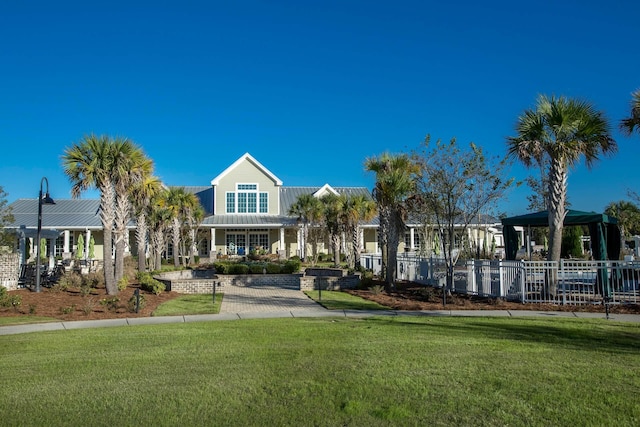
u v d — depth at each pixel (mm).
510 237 20484
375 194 21203
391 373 7496
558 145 15875
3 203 20391
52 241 36156
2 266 20641
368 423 5578
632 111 15422
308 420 5695
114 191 20078
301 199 38844
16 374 7828
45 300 17219
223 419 5777
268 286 24703
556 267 15852
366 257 31766
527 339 10086
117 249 20844
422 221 26547
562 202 16328
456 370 7625
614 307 14609
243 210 44844
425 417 5723
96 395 6707
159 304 17078
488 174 18594
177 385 7094
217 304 17188
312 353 8969
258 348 9500
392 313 14477
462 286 19344
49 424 5715
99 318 14055
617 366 7785
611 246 20188
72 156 18484
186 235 39625
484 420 5613
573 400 6215
